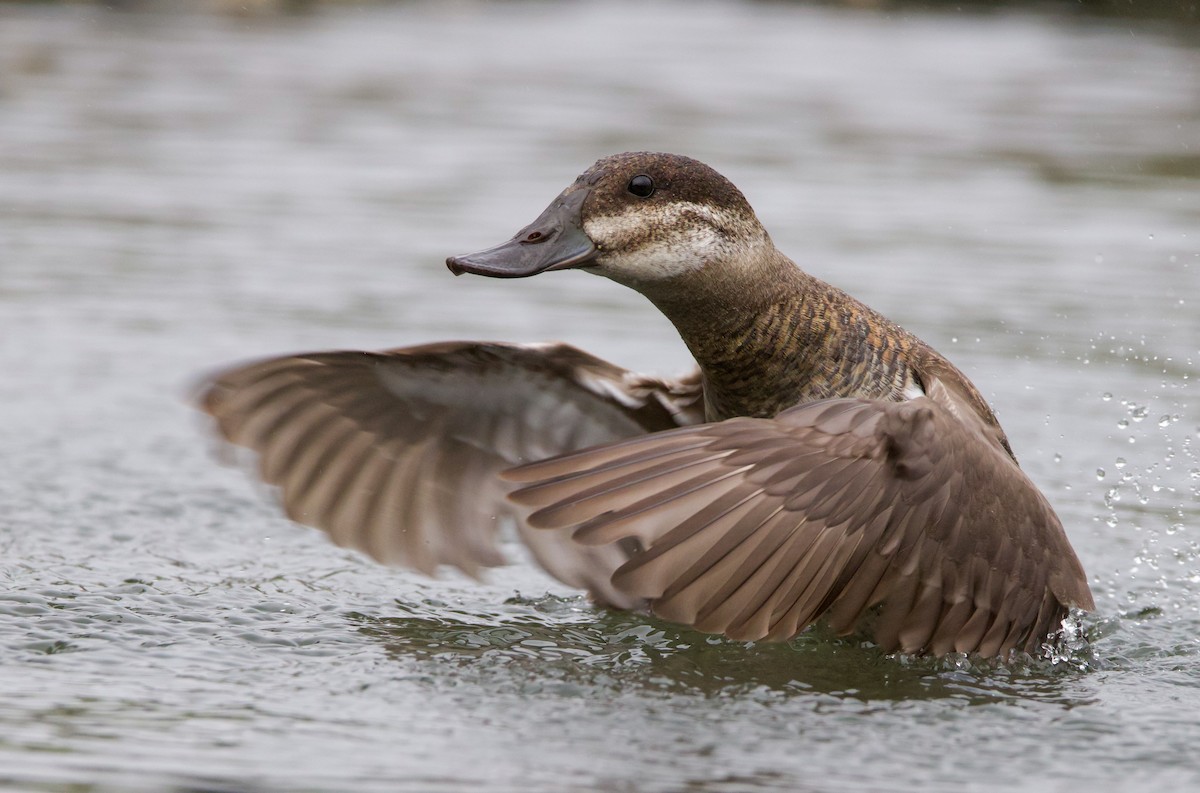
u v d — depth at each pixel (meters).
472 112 27.55
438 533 9.89
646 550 7.29
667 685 8.77
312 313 16.88
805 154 24.86
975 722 8.37
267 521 11.91
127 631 9.35
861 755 7.84
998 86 30.80
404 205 21.55
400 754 7.61
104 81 28.84
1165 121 27.94
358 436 9.70
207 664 8.85
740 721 8.24
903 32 36.88
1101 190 23.16
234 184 22.47
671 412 10.28
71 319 16.48
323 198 21.83
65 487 12.25
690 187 9.30
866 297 17.44
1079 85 30.80
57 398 14.37
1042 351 15.95
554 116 27.25
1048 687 9.01
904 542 8.04
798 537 7.50
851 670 9.12
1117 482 13.00
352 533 9.72
